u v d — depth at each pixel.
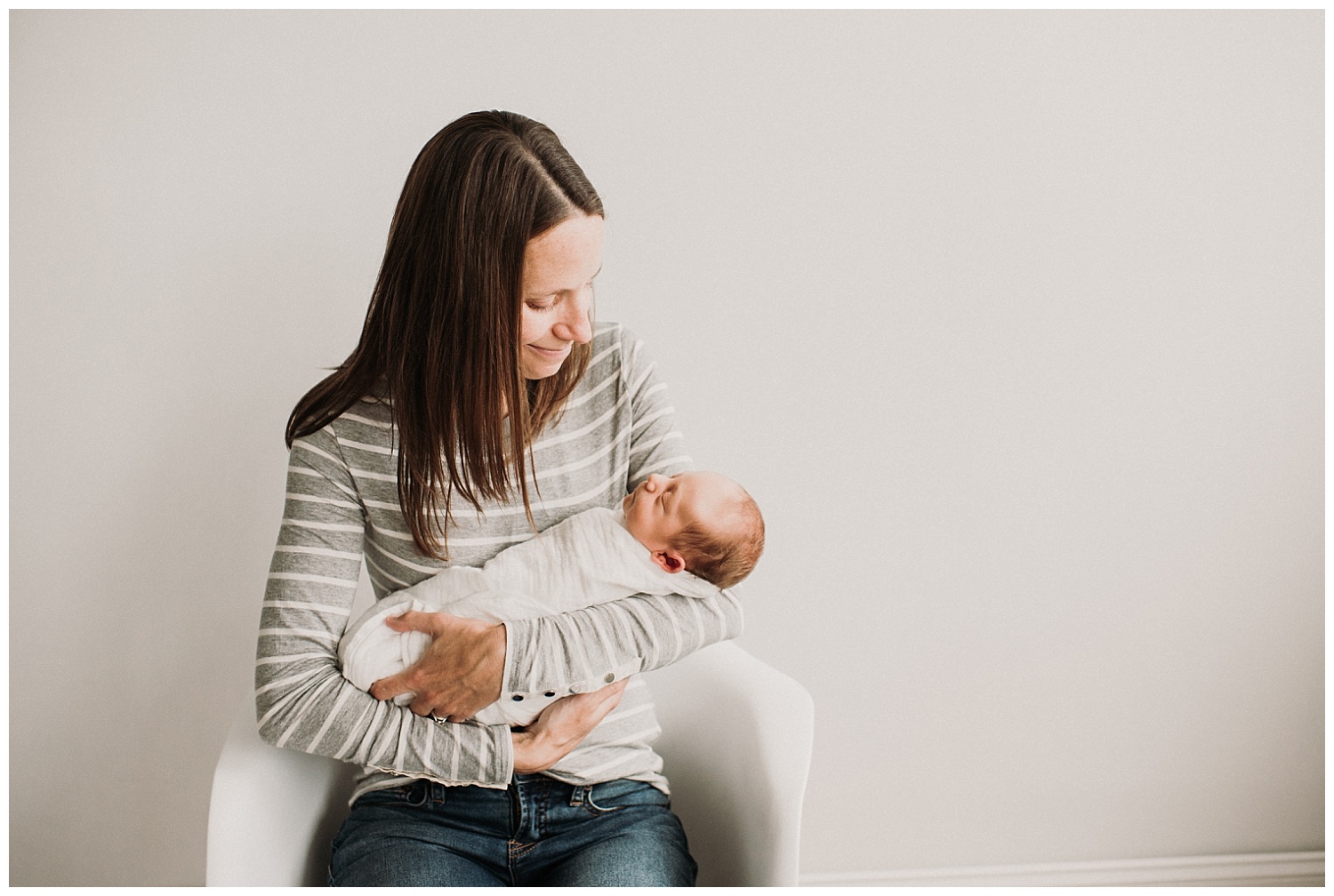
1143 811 1.61
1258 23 1.35
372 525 1.01
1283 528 1.52
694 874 1.03
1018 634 1.52
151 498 1.32
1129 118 1.37
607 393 1.08
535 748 0.94
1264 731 1.60
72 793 1.39
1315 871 1.65
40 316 1.26
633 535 0.99
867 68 1.32
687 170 1.33
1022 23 1.33
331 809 1.09
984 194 1.37
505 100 1.28
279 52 1.24
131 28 1.21
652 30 1.29
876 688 1.52
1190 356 1.45
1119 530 1.50
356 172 1.28
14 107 1.21
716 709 1.12
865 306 1.39
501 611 0.95
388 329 0.94
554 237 0.86
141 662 1.37
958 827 1.58
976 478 1.46
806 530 1.45
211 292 1.28
